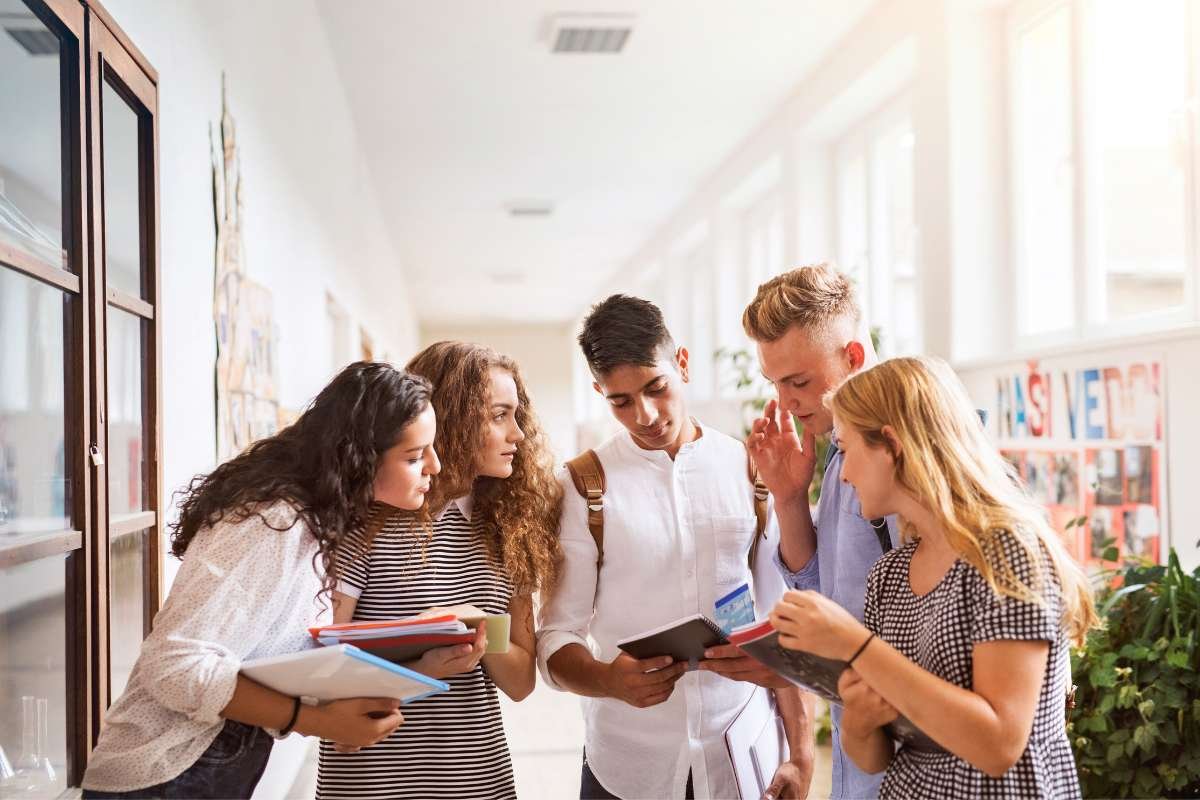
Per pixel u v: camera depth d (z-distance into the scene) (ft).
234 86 11.31
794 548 6.77
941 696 4.32
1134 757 8.90
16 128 5.27
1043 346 14.70
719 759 6.80
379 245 33.96
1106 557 10.52
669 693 6.18
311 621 5.26
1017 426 14.48
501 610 6.25
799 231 23.52
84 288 6.14
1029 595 4.36
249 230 12.03
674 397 6.86
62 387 5.98
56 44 5.93
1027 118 15.66
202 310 9.64
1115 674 8.84
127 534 7.13
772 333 6.35
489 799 6.01
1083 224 13.84
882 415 4.83
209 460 9.84
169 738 4.73
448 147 27.45
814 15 19.06
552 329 71.77
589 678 6.35
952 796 4.56
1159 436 11.33
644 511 6.91
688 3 18.42
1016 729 4.27
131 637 7.25
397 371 5.59
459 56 20.79
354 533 5.93
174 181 8.71
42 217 5.67
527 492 6.44
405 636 5.06
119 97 7.18
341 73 21.67
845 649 4.47
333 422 5.32
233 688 4.68
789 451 6.67
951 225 15.94
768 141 25.43
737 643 5.02
